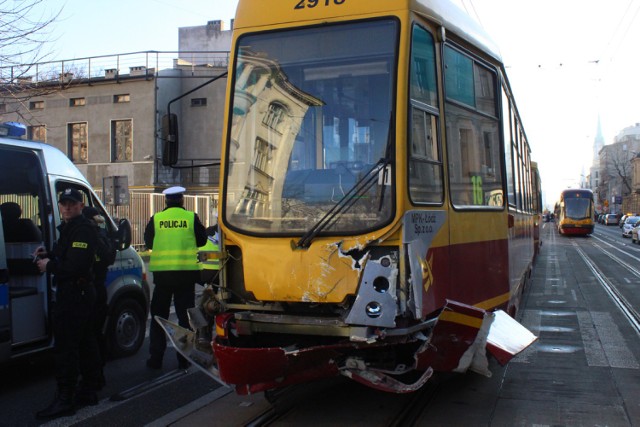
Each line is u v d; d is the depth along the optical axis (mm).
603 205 111812
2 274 5930
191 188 30859
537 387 6285
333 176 4941
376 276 4582
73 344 5465
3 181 7137
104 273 5902
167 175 29953
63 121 30297
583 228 46094
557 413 5461
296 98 5199
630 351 7891
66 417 5418
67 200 5414
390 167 4766
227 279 5242
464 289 5629
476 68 6406
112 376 6746
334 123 5035
